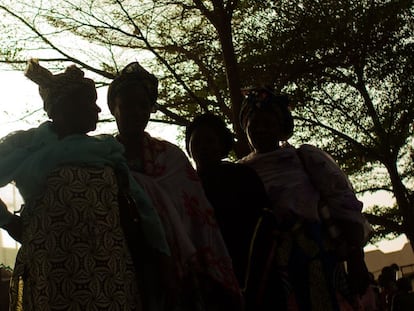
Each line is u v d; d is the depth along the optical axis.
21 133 3.26
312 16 11.80
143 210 3.19
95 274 2.91
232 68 11.32
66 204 3.00
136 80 3.60
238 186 3.87
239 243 3.78
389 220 19.59
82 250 2.93
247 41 12.01
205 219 3.41
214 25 11.51
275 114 4.30
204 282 3.34
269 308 3.75
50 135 3.22
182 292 3.28
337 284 4.00
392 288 12.62
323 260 3.97
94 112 3.35
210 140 4.04
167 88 12.80
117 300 2.92
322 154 4.21
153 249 3.19
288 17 11.91
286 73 12.22
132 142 3.56
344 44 12.05
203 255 3.33
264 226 3.83
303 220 4.00
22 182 3.12
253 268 3.75
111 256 2.97
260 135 4.28
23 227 3.15
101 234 2.98
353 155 16.84
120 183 3.19
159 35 12.31
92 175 3.08
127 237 3.12
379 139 16.84
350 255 4.11
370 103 15.06
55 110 3.29
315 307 3.86
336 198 4.11
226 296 3.39
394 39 12.30
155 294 3.23
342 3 11.94
